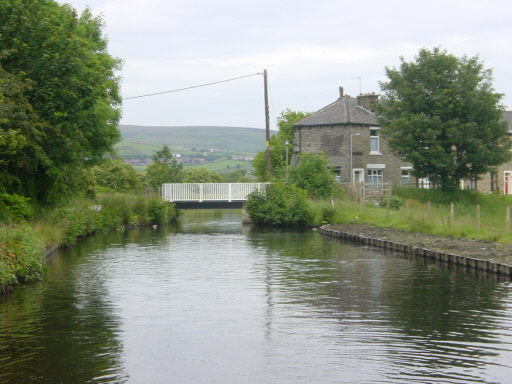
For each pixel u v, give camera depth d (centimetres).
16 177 2559
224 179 11106
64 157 2811
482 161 4616
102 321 1319
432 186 5131
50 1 3278
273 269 2089
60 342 1153
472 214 3691
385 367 997
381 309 1420
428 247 2470
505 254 2131
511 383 924
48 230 2650
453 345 1119
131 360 1043
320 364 1015
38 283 1814
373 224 3609
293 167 4938
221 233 3834
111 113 3884
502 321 1294
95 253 2622
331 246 2881
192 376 962
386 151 5688
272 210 4603
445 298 1545
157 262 2300
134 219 4550
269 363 1023
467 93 4562
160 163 7262
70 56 2680
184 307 1459
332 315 1364
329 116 5597
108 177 6706
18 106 2362
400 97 4794
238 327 1262
